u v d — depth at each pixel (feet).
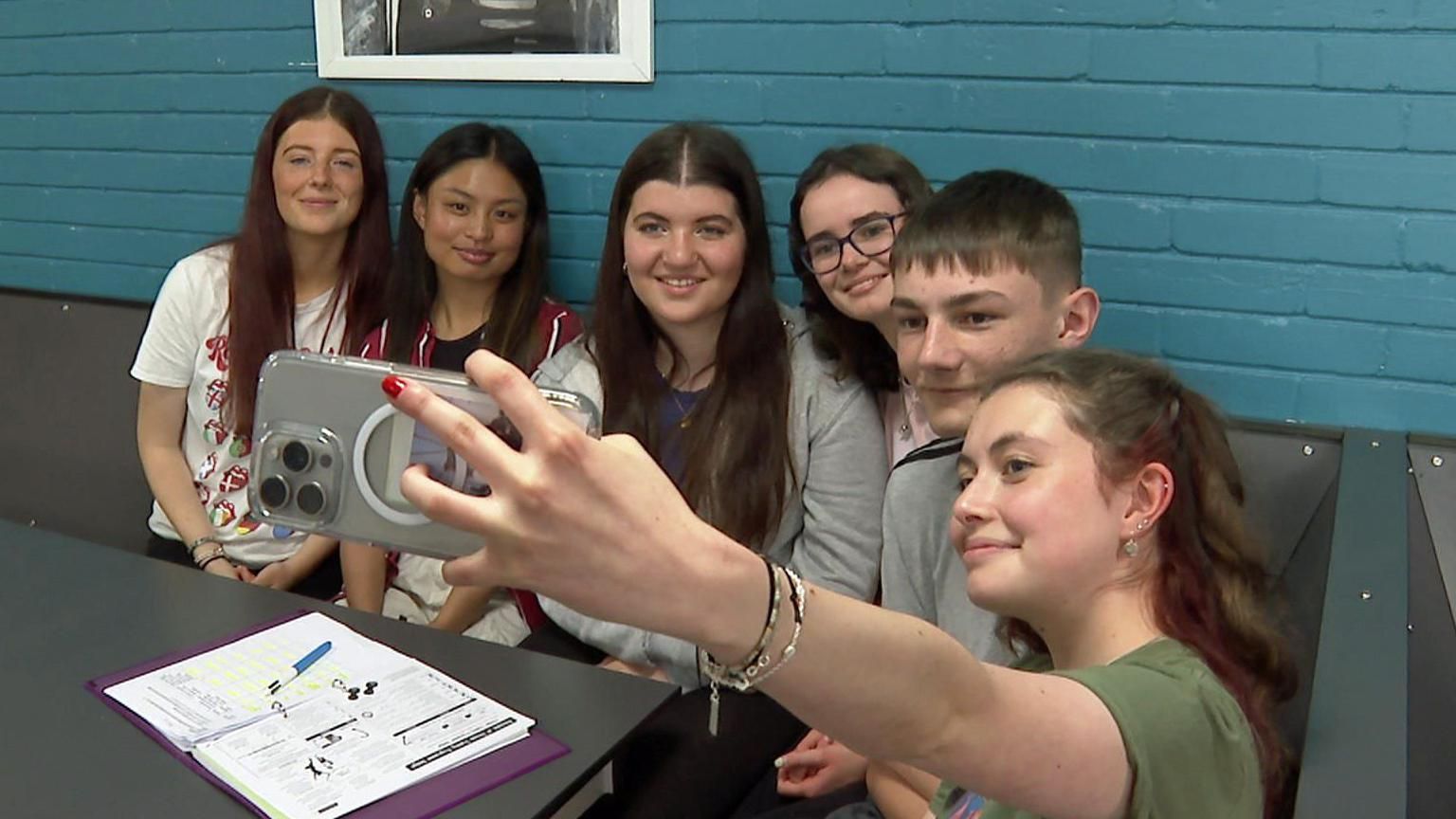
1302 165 5.44
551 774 3.37
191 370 6.81
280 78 7.66
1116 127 5.71
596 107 6.81
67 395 8.29
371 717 3.61
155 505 7.25
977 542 2.87
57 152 8.65
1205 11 5.42
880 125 6.17
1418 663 4.93
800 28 6.21
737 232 5.24
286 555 6.77
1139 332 5.90
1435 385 5.45
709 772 4.75
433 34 7.09
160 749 3.47
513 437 2.09
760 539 5.31
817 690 1.98
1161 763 2.35
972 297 4.09
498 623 5.97
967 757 2.15
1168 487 2.85
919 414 5.24
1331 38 5.26
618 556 1.76
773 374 5.33
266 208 6.58
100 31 8.18
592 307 6.81
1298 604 4.92
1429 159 5.24
